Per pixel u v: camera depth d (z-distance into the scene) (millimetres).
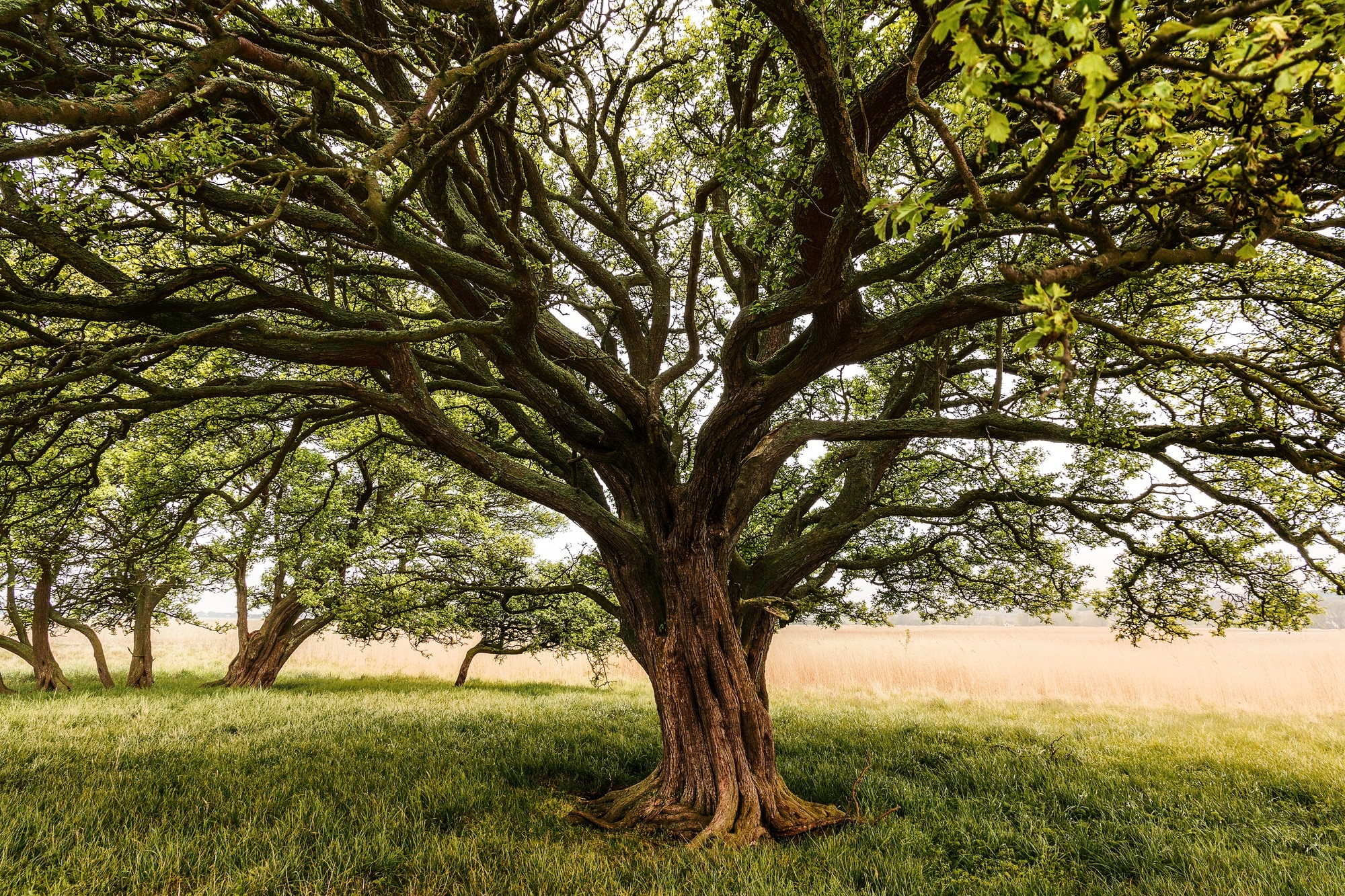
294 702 14750
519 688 20781
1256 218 2262
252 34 4969
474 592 12555
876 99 5156
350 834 6035
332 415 7973
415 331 5312
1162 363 3850
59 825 5926
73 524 11773
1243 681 20375
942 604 12625
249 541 15484
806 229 6066
